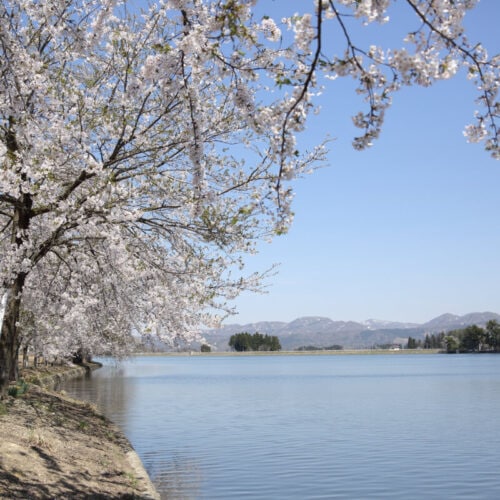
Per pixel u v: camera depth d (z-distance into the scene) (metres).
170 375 75.25
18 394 17.98
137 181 14.80
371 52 5.40
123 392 40.62
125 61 14.02
